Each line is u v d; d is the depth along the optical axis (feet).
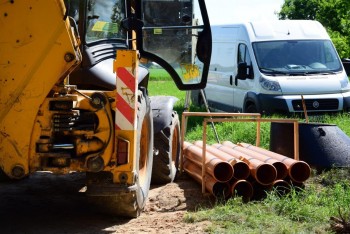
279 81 53.98
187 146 35.09
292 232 23.49
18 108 23.59
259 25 58.29
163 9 30.73
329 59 57.21
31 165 23.85
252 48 56.59
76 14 27.25
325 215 25.66
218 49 64.44
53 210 27.96
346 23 113.70
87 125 24.35
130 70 24.30
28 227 25.21
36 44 23.41
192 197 30.01
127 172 24.44
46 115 23.73
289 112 53.21
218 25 65.16
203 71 31.42
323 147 33.53
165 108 33.04
